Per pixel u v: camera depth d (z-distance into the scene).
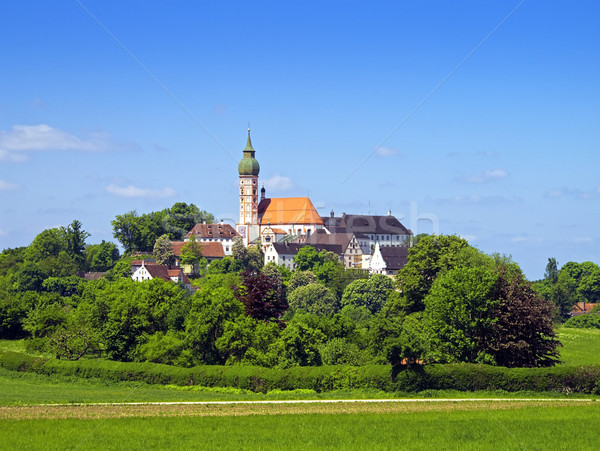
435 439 67.12
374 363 100.19
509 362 98.25
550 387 89.38
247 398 89.88
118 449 64.31
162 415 76.31
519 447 64.94
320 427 71.19
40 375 112.75
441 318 100.31
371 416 75.56
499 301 99.81
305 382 96.62
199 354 116.44
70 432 69.00
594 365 90.50
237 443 66.00
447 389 90.81
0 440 66.31
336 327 113.44
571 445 65.38
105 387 104.56
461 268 103.88
